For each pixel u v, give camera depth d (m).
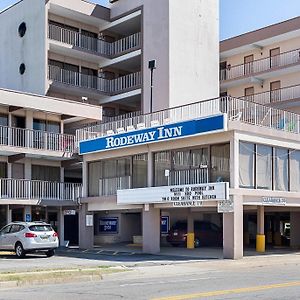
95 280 16.67
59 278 16.08
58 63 43.34
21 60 43.44
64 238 36.47
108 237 39.19
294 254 27.20
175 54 41.81
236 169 23.84
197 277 17.25
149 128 27.48
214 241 33.88
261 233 28.36
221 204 24.03
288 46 46.47
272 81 47.66
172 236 32.75
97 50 44.88
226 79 49.69
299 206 27.70
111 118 42.94
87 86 43.94
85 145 32.34
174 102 41.25
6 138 33.09
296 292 12.95
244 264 21.89
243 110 25.36
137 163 29.30
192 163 26.05
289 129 27.08
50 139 34.75
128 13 44.16
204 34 44.41
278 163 26.36
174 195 25.75
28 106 33.66
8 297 12.51
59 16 43.53
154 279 16.81
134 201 27.97
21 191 32.84
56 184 34.56
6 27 45.44
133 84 43.56
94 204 31.98
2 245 26.48
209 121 24.25
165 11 41.88
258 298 11.84
